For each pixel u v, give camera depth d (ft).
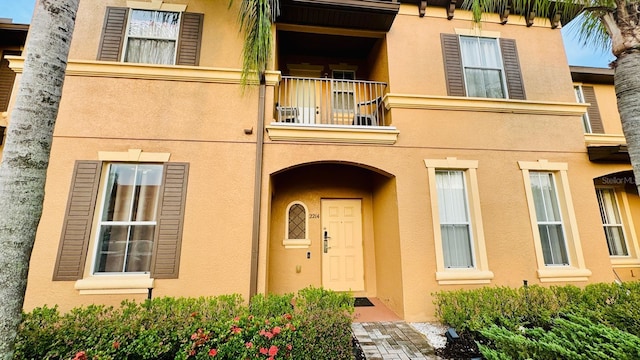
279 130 18.38
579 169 21.21
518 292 16.17
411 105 20.27
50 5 9.61
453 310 15.55
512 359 10.07
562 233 20.36
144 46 18.70
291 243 22.59
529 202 20.08
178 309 12.20
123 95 17.48
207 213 16.89
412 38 21.76
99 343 9.56
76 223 15.61
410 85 20.85
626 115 12.69
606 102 30.17
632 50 12.67
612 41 13.30
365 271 23.00
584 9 14.15
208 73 18.38
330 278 22.76
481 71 22.09
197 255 16.33
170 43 18.98
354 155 19.13
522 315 14.75
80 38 17.95
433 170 19.61
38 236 15.21
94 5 18.65
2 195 8.04
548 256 19.98
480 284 18.42
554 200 20.93
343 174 24.34
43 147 8.80
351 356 11.19
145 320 11.19
